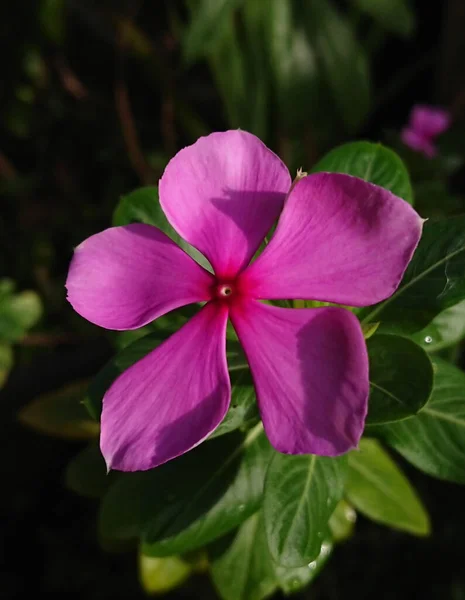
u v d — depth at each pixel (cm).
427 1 38
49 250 35
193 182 13
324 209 12
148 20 42
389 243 12
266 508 14
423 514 18
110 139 38
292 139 32
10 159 40
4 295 29
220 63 29
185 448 12
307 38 29
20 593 29
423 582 27
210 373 12
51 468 30
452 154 29
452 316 15
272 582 17
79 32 40
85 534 29
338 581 28
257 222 13
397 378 13
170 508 15
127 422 12
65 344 32
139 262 13
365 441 19
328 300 12
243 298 13
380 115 39
